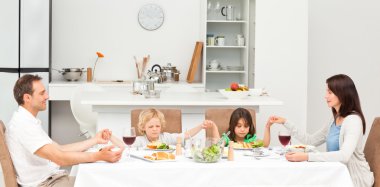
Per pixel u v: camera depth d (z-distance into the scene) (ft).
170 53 23.81
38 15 21.13
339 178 9.71
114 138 11.38
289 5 20.70
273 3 20.65
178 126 13.57
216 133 12.14
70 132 23.56
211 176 9.43
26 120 9.95
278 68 20.80
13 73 19.66
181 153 10.60
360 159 10.80
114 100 15.34
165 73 23.26
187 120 15.85
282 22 20.71
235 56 23.97
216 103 15.40
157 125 11.93
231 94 16.14
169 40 23.79
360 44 23.20
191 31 23.82
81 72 22.89
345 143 10.28
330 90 10.99
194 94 17.87
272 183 9.58
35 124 10.03
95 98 15.93
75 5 23.36
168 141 12.45
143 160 9.92
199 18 23.80
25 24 20.22
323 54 23.15
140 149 10.97
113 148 10.41
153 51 23.76
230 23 23.77
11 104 19.62
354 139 10.33
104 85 22.07
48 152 9.70
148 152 10.59
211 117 13.75
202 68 23.35
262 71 20.74
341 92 10.84
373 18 23.09
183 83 22.90
